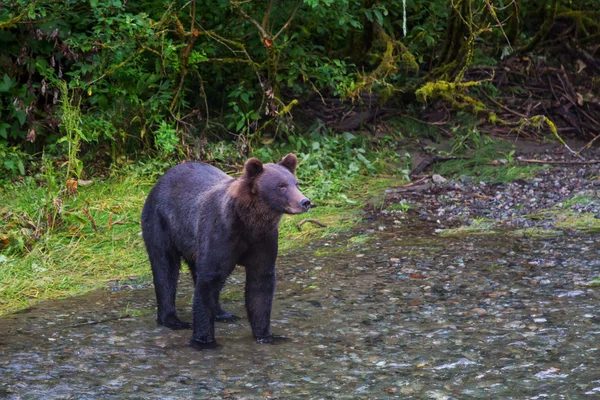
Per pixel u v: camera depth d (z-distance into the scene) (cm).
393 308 768
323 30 1353
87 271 896
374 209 1157
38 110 1280
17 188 1110
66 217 994
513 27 1636
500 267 889
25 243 938
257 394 582
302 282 860
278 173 646
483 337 685
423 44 1612
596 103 1545
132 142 1273
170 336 707
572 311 738
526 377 601
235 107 1267
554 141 1480
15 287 834
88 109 1243
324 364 636
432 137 1454
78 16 1220
